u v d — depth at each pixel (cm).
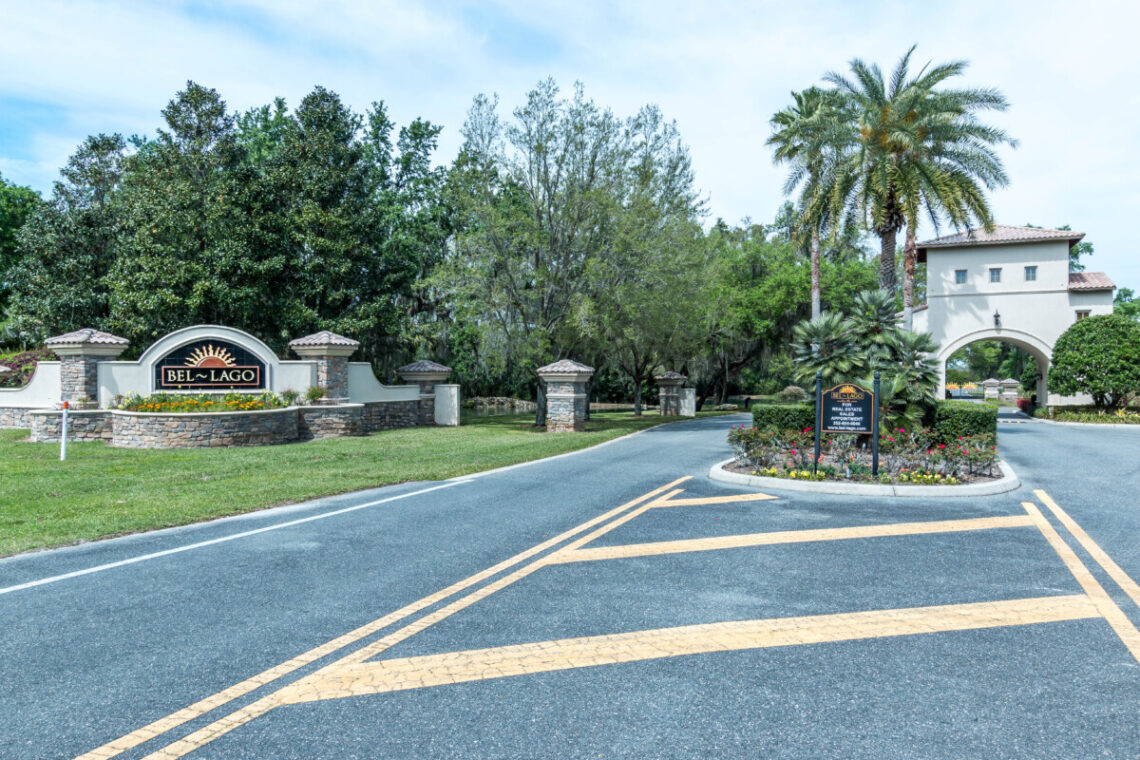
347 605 545
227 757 329
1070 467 1292
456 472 1273
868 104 2505
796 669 428
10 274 2934
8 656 447
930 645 465
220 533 791
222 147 2667
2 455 1564
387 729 355
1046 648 459
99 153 2992
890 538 755
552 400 2364
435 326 3075
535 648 460
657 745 339
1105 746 339
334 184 2728
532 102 2452
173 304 2448
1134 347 2648
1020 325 3102
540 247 2447
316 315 2598
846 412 1108
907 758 328
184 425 1736
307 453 1602
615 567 648
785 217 5053
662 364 3778
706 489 1074
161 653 452
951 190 2409
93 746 339
